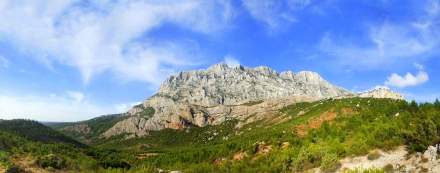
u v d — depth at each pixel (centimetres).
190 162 15888
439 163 7644
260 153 13662
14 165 13762
